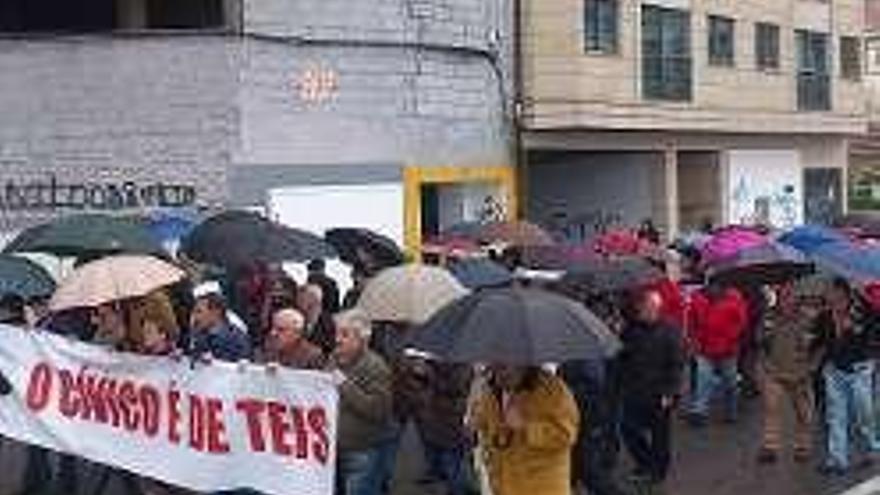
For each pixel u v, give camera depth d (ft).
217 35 75.92
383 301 39.68
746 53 117.29
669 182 110.73
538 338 29.07
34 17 82.84
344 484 37.19
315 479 34.68
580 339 29.32
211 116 76.13
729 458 51.29
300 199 79.00
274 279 47.96
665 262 58.90
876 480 47.57
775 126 121.49
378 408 36.60
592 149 103.71
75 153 77.51
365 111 82.69
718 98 113.09
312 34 79.61
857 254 50.11
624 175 110.73
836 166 137.18
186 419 36.32
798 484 47.01
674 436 55.67
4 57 77.82
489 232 60.08
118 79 76.84
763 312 59.93
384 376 36.78
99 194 77.36
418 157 86.38
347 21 81.46
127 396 37.14
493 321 29.35
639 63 103.30
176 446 36.52
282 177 78.18
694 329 57.21
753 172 123.03
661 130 107.55
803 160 131.34
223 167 75.97
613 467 45.16
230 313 47.01
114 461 37.29
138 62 76.64
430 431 41.04
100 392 37.58
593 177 110.63
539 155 108.99
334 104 80.89
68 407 38.06
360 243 54.75
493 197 93.71
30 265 44.57
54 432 38.24
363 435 36.63
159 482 37.76
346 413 36.40
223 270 49.85
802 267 52.29
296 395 34.78
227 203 75.87
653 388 45.11
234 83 76.07
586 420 40.37
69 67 77.30
